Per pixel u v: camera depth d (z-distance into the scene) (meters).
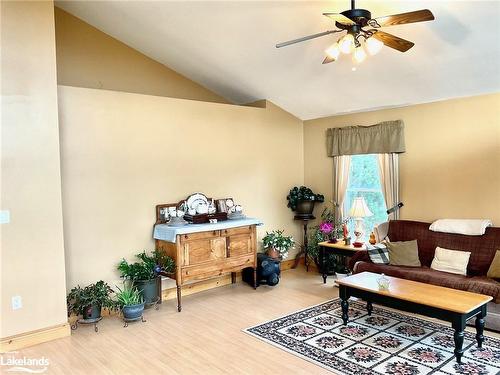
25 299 3.61
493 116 4.54
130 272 4.50
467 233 4.50
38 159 3.67
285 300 4.87
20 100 3.57
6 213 3.50
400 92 5.03
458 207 4.86
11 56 3.52
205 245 4.80
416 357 3.28
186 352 3.47
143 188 4.80
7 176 3.50
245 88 5.89
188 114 5.22
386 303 3.62
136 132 4.73
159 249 4.83
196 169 5.31
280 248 5.77
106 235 4.50
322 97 5.70
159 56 5.39
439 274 4.25
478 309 3.31
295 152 6.59
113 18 4.68
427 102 5.11
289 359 3.30
